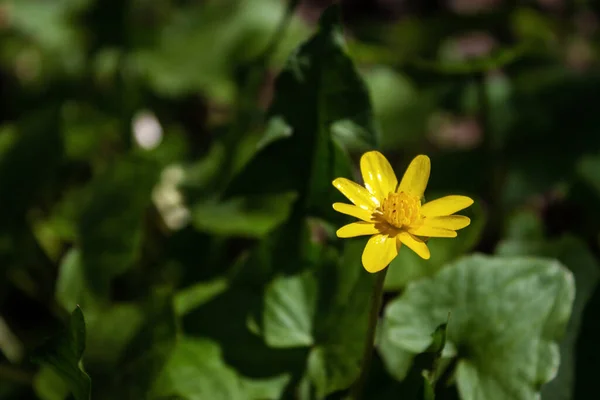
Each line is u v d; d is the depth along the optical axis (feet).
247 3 1.82
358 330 1.22
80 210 1.38
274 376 1.24
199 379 1.23
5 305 1.51
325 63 1.24
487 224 1.51
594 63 1.94
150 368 1.23
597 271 1.29
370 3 2.37
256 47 1.77
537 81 1.54
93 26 1.78
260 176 1.28
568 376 1.24
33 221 1.46
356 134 1.25
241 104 1.51
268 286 1.26
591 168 1.47
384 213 1.12
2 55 2.05
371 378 1.26
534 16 1.72
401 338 1.22
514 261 1.23
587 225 1.48
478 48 2.07
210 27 1.81
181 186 1.47
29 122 1.46
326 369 1.23
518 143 1.50
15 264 1.42
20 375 1.36
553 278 1.22
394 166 1.71
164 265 1.43
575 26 2.04
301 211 1.27
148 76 1.76
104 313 1.27
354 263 1.25
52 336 1.16
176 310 1.28
